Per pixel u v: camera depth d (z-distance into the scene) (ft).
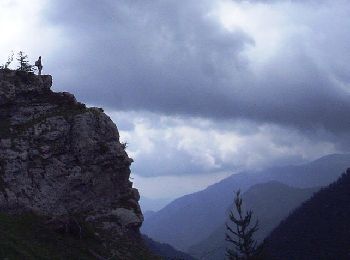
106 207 208.03
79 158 204.95
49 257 153.58
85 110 222.28
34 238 163.22
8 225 165.07
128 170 221.66
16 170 189.78
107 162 211.61
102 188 209.87
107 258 171.32
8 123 206.69
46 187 192.54
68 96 226.79
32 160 195.72
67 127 208.85
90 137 209.67
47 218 181.88
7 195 181.47
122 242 192.13
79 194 201.16
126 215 207.00
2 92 210.59
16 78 219.82
